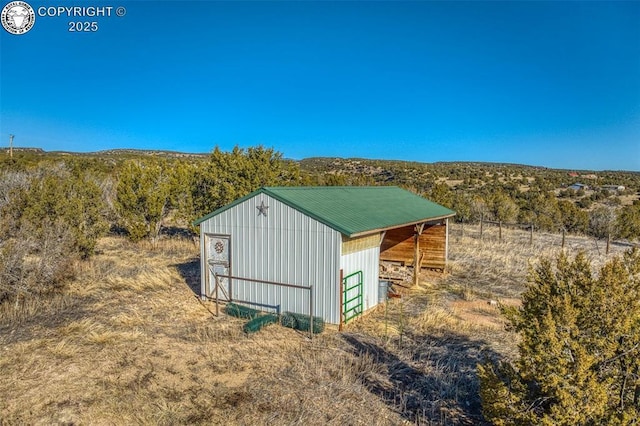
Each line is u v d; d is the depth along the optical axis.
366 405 6.30
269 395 6.58
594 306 4.60
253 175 18.36
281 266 10.38
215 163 18.83
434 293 12.85
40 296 10.98
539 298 5.05
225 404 6.33
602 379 4.48
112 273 13.77
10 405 6.16
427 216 13.91
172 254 17.89
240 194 18.12
